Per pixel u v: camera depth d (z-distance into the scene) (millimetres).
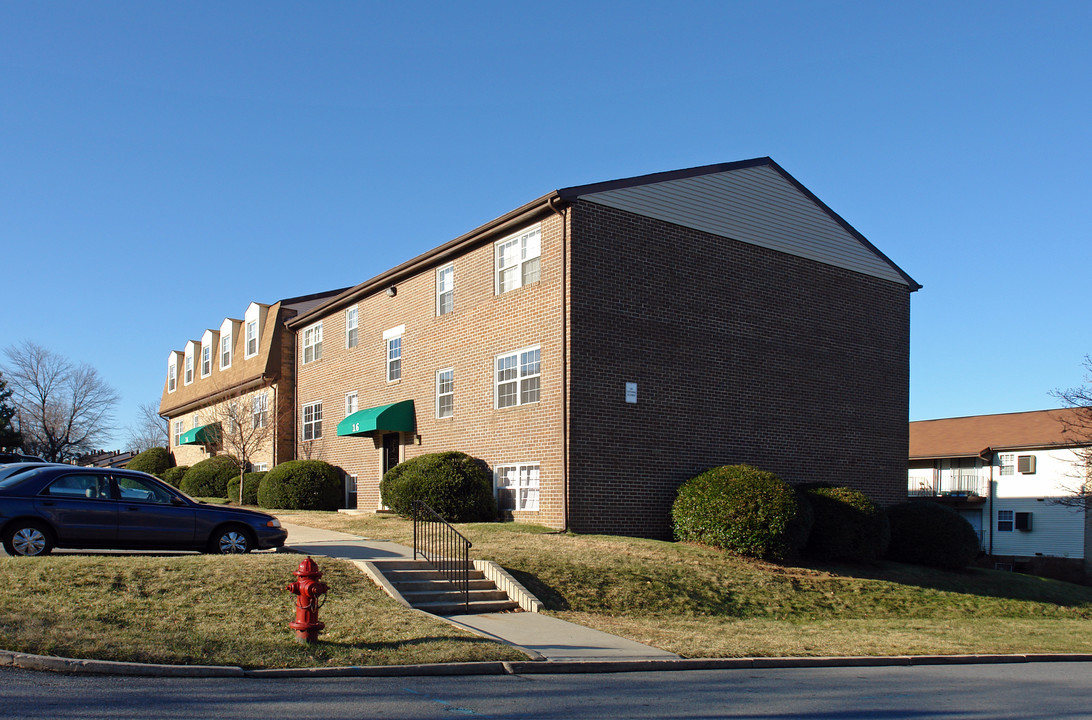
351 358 30578
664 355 21938
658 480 21406
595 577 15992
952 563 22516
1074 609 20922
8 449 58062
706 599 16125
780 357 24469
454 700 8438
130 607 10969
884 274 27625
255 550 16031
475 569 15742
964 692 10344
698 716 8219
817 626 15523
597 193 21141
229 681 8797
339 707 7812
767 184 25047
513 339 22281
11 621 9695
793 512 19000
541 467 20797
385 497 22750
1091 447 33750
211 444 39375
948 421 45688
